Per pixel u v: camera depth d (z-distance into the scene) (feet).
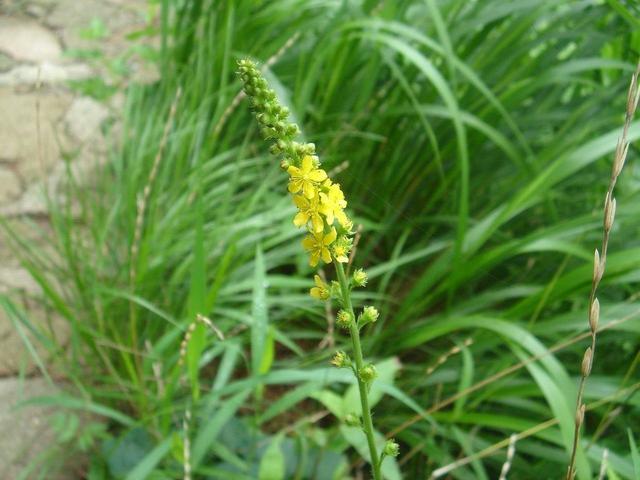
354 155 1.48
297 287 1.30
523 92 1.40
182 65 1.66
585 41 1.46
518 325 1.14
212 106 1.55
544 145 1.58
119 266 1.30
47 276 1.39
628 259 1.04
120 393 1.13
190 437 1.02
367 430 0.57
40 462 1.09
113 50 2.10
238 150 1.49
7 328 1.29
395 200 1.50
